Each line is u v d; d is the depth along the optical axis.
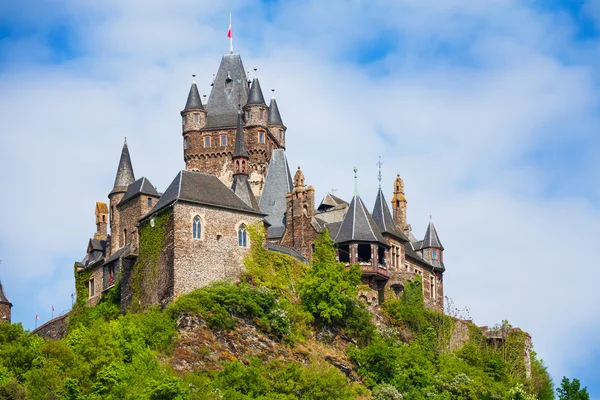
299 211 148.38
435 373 136.88
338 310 134.12
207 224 132.00
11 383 107.12
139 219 138.25
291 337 129.62
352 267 139.62
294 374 120.94
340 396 121.06
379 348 132.88
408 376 132.88
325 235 141.62
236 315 127.69
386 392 128.12
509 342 151.25
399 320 142.75
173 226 130.00
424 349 141.00
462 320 150.38
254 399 115.50
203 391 112.56
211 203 132.62
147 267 133.12
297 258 142.62
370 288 142.88
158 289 130.62
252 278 132.62
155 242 132.50
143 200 144.88
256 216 135.88
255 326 128.25
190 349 122.50
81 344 117.50
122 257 139.75
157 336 122.75
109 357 115.56
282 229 152.25
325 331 133.75
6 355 116.62
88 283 151.50
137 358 116.81
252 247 134.62
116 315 138.50
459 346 147.62
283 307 132.25
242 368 119.38
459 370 138.12
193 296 127.25
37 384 110.38
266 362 125.50
